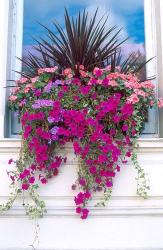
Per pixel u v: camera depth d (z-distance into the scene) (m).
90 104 2.38
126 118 2.33
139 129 2.46
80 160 2.32
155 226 2.38
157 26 2.82
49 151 2.32
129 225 2.38
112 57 2.67
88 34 2.63
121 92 2.46
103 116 2.31
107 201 2.38
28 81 2.56
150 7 2.98
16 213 2.37
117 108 2.35
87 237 2.35
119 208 2.38
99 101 2.39
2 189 2.40
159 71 2.73
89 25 2.84
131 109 2.31
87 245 2.34
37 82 2.48
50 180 2.39
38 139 2.29
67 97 2.39
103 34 2.90
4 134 2.58
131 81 2.48
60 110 2.30
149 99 2.48
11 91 2.63
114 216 2.38
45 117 2.30
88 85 2.43
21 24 2.97
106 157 2.24
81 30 2.62
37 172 2.38
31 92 2.48
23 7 3.04
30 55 2.85
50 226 2.37
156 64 2.79
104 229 2.37
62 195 2.38
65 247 2.33
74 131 2.25
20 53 2.92
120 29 3.02
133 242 2.35
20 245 2.35
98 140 2.25
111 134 2.31
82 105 2.38
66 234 2.36
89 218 2.38
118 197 2.39
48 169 2.34
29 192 2.35
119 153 2.24
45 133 2.25
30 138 2.31
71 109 2.36
